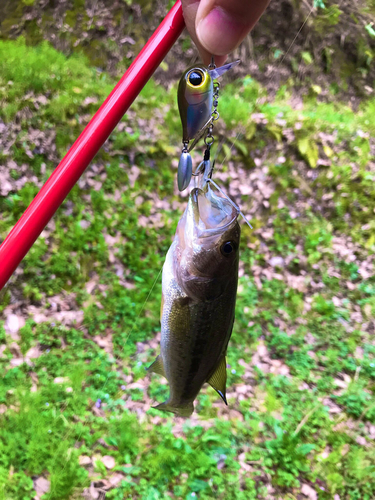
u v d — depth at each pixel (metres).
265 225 0.95
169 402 0.27
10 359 0.67
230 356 0.76
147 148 0.94
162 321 0.25
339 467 0.63
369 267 0.94
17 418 0.59
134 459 0.60
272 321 0.82
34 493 0.54
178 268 0.24
